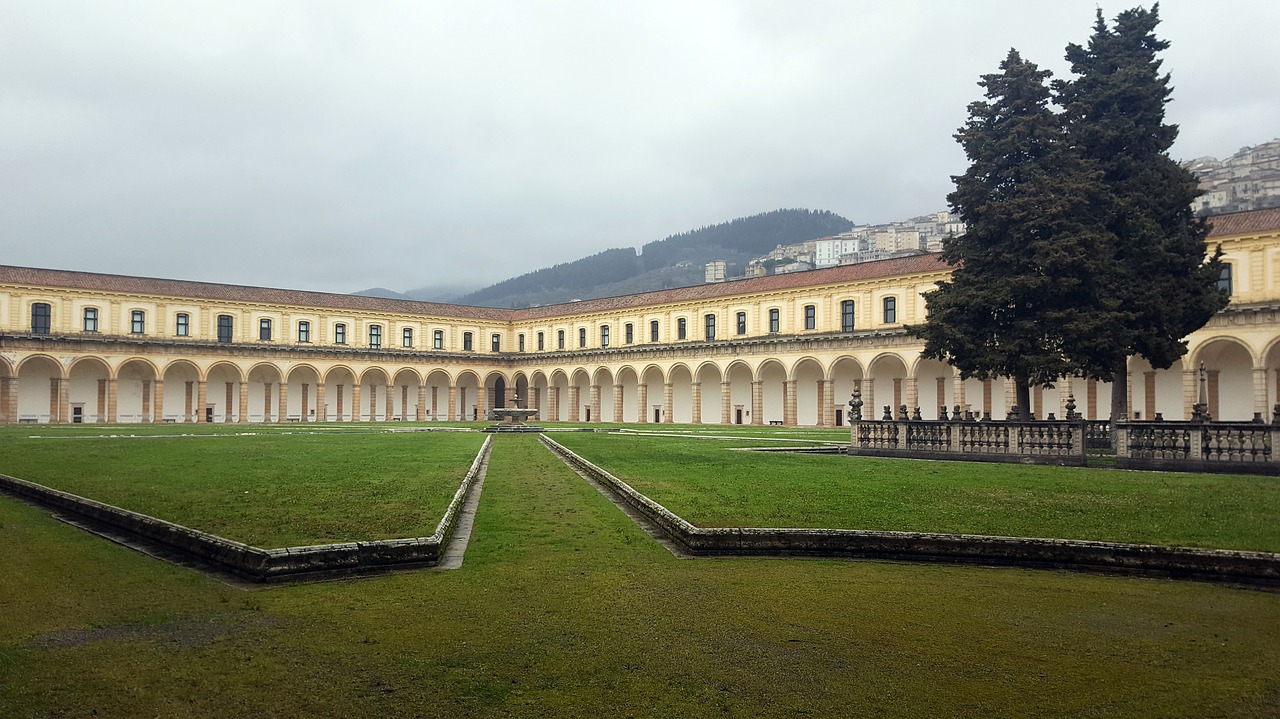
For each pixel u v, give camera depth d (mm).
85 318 70125
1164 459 24453
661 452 30156
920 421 29953
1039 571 11070
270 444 34031
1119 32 36031
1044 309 31938
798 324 71062
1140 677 6996
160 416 72812
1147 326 31547
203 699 6336
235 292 80250
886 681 6832
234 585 9906
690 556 11797
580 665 7152
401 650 7512
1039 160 34750
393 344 89375
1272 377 49062
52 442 33719
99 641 7742
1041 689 6691
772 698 6430
